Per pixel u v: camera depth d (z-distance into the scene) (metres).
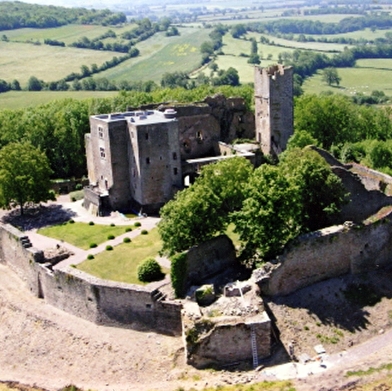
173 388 67.25
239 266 82.19
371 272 82.44
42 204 122.62
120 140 113.44
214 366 69.75
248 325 68.69
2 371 77.88
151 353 73.00
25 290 90.88
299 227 82.81
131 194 116.12
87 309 80.38
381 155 129.50
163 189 113.00
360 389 64.00
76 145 145.50
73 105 155.88
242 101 141.00
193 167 117.88
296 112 147.75
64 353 77.12
